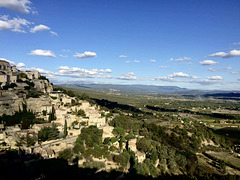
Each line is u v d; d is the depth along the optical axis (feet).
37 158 321.93
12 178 261.65
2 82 490.49
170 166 458.09
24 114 444.96
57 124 440.45
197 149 631.97
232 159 597.11
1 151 298.56
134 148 462.60
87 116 584.81
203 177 436.35
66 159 342.44
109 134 503.61
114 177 348.18
